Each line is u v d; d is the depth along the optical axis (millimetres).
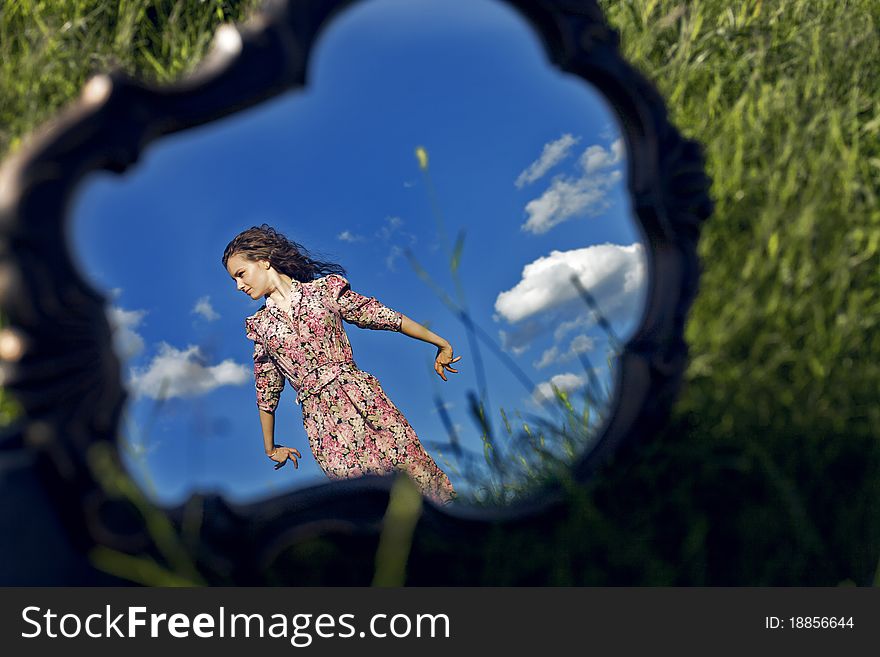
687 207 1064
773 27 1588
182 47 1521
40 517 815
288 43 889
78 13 1492
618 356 1058
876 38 1563
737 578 1069
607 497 1054
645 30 1570
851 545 1090
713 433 1122
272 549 913
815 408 1138
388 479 981
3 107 1312
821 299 1217
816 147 1384
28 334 776
